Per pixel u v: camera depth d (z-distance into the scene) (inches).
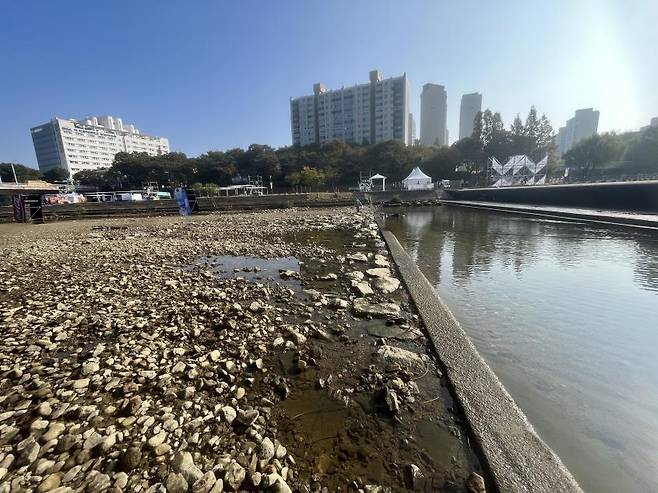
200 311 233.6
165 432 115.7
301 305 255.3
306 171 2837.1
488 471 103.0
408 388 148.0
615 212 783.1
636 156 2460.6
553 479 98.6
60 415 123.6
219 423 123.3
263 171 3294.8
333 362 171.3
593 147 2600.9
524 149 2650.1
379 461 109.4
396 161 2992.1
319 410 134.4
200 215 1339.8
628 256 431.8
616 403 150.3
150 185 2925.7
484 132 2751.0
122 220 1176.8
